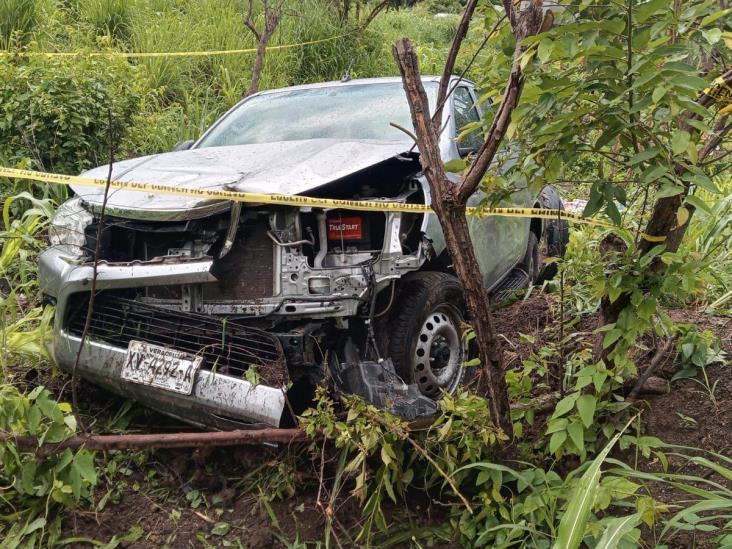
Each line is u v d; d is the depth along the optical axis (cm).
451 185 272
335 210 334
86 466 282
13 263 483
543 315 466
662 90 227
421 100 270
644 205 315
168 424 365
